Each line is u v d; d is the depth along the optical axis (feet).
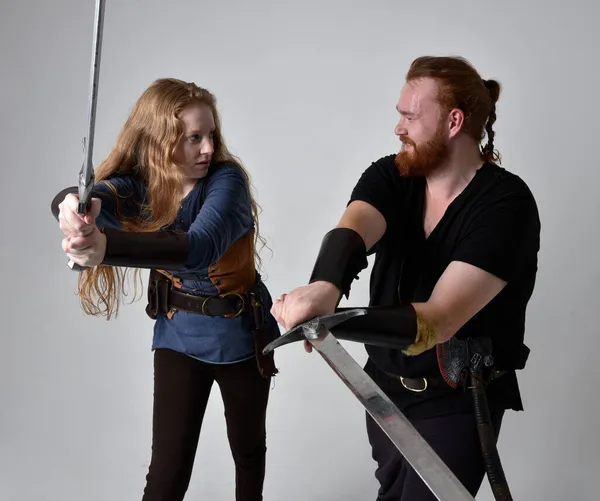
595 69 11.60
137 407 11.53
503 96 11.76
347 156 12.58
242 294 7.59
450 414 6.30
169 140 7.11
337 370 4.67
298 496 9.82
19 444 10.80
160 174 7.18
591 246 11.37
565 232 11.44
